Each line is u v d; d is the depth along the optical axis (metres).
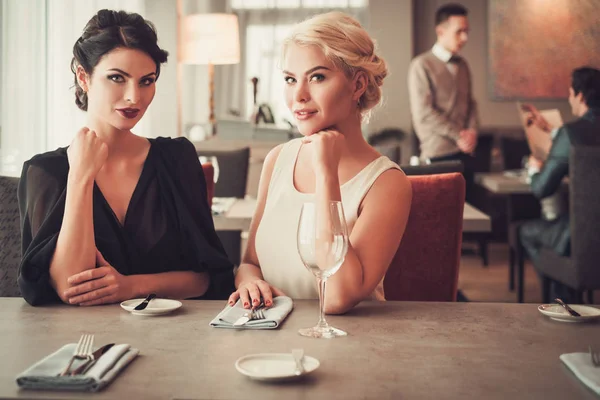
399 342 1.19
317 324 1.31
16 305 1.50
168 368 1.04
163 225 1.85
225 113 8.85
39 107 4.69
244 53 8.87
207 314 1.40
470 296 5.19
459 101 6.56
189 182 1.90
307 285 1.73
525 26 8.38
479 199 7.48
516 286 5.59
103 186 1.81
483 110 8.51
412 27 8.05
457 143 6.41
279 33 8.83
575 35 8.34
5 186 2.05
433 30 8.51
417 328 1.29
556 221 4.14
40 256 1.54
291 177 1.79
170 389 0.95
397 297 2.23
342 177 1.70
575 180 3.52
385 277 2.23
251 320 1.30
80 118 5.16
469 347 1.17
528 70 8.42
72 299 1.50
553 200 5.02
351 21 1.63
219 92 8.84
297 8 8.79
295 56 1.61
